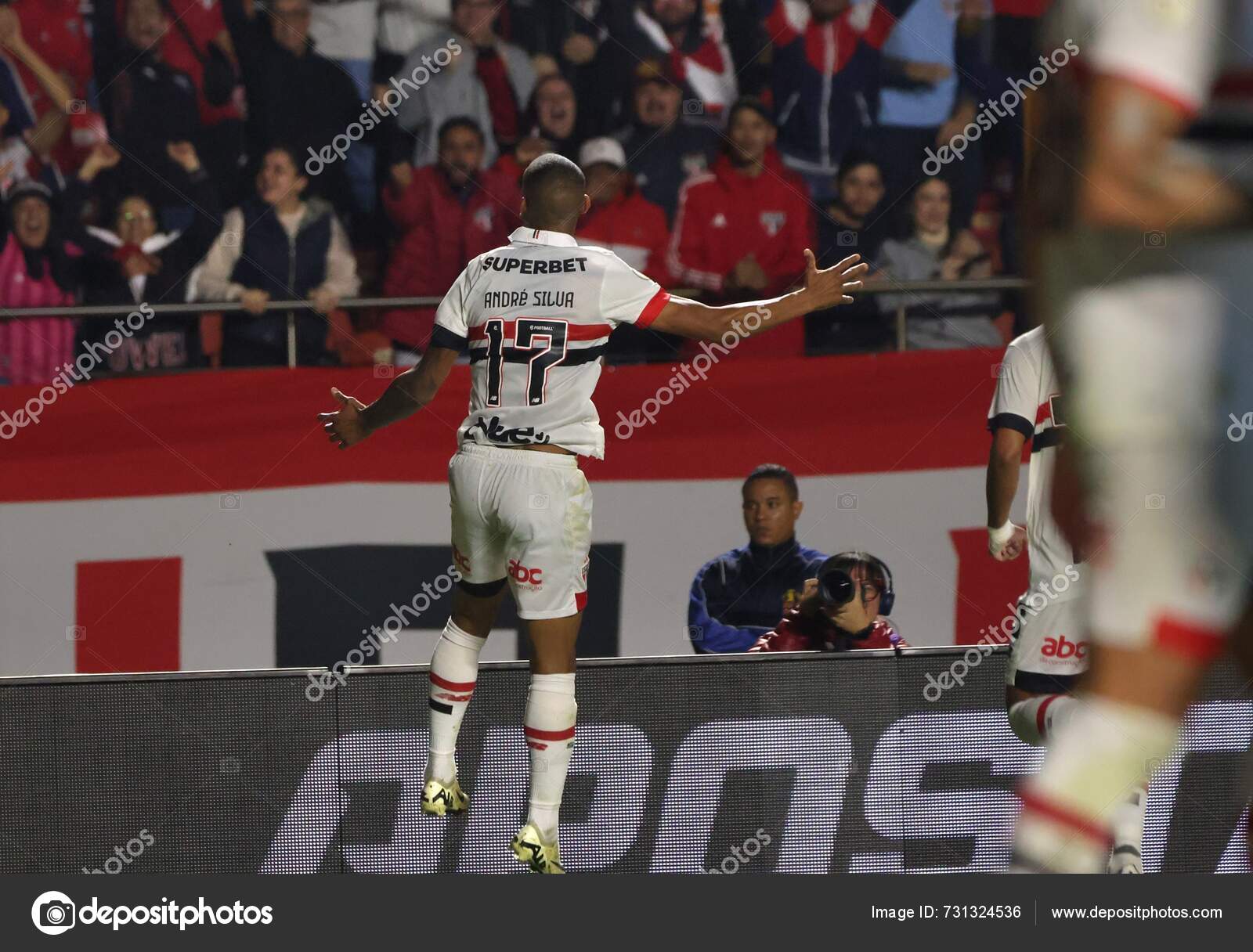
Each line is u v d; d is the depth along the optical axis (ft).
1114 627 16.43
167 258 69.56
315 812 36.76
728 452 62.85
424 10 70.54
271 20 70.44
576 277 34.58
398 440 63.31
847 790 36.73
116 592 62.59
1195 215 16.66
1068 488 17.13
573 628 34.17
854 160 69.21
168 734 36.86
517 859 36.17
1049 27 17.85
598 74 70.79
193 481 63.16
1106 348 16.57
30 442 63.16
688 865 36.65
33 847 36.60
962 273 69.77
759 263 68.95
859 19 70.69
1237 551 16.16
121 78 69.87
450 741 34.83
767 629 54.65
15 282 68.54
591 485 62.64
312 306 66.28
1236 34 17.01
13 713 36.83
